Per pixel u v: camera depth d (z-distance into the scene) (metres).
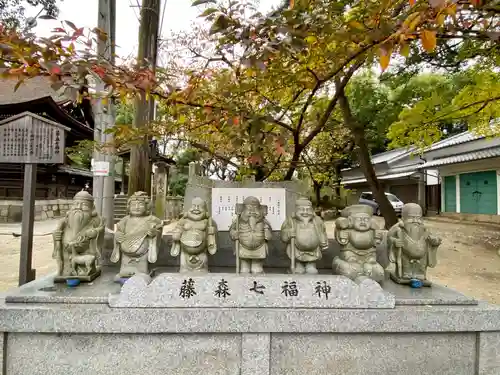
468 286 7.14
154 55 6.42
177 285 3.23
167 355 3.13
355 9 3.86
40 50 2.67
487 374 3.23
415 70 9.39
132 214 4.00
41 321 3.05
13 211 18.69
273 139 3.45
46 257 9.24
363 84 14.25
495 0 2.70
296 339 3.21
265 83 4.50
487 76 6.06
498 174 18.03
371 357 3.23
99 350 3.11
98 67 2.92
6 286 6.53
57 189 22.50
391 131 6.76
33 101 16.62
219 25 2.88
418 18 2.16
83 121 22.48
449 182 22.33
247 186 4.90
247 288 3.27
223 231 4.76
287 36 2.76
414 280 3.79
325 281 3.31
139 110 6.18
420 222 3.93
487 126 8.20
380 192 8.97
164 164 15.84
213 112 3.52
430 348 3.26
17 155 5.36
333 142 13.34
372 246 3.84
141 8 6.38
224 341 3.16
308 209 3.90
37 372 3.08
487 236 14.05
